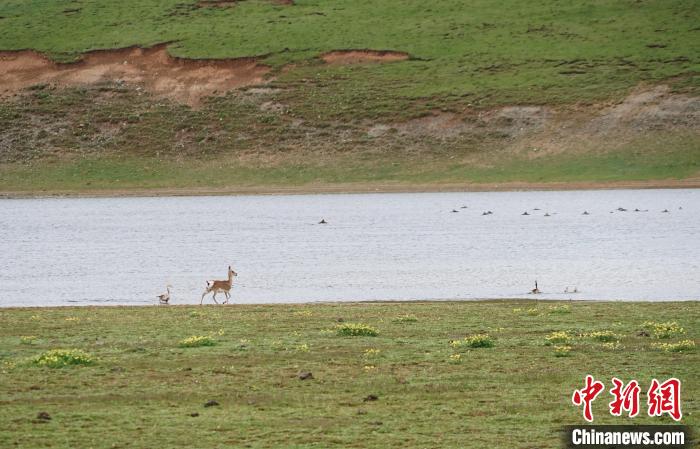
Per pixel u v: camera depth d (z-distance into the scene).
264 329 109.88
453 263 199.50
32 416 71.44
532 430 68.00
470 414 72.12
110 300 152.12
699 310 122.50
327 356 93.00
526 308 128.38
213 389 79.75
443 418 71.00
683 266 187.38
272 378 83.75
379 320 116.56
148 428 68.38
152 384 81.56
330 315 122.12
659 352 93.75
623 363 88.56
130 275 187.12
